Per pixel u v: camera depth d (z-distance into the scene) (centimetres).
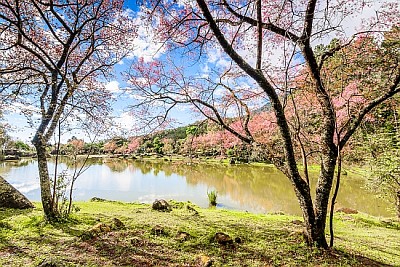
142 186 1991
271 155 548
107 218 680
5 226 583
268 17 526
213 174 2428
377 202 1420
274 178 2228
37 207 823
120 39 795
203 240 517
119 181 2200
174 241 519
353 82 651
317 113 649
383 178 908
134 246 488
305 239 520
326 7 447
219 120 594
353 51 605
